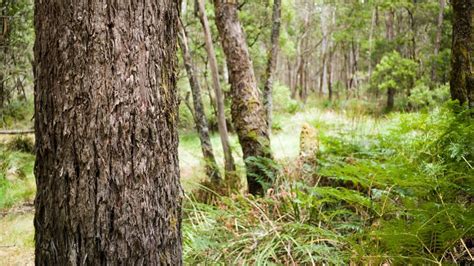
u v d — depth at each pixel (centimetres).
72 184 154
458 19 377
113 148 155
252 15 1310
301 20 2895
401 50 2095
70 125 153
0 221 558
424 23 2069
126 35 156
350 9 2384
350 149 469
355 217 346
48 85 155
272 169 480
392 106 1970
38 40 158
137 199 160
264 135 512
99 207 154
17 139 866
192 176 665
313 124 600
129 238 159
